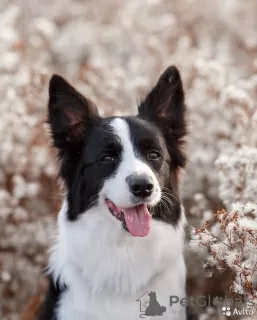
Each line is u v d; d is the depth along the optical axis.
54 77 4.71
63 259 4.61
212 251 3.88
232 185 4.95
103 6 11.38
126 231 4.32
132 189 4.13
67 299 4.53
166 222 4.54
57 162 4.87
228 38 10.77
